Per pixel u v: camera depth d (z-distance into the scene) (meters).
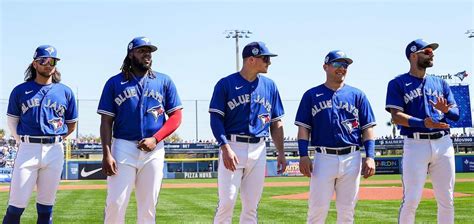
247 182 5.80
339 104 5.94
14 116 6.25
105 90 5.47
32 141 6.11
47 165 6.16
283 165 5.99
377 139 41.06
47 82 6.32
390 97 6.26
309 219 6.00
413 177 6.03
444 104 5.84
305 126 6.08
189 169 39.62
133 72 5.50
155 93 5.52
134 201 13.92
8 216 6.03
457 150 41.53
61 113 6.34
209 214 11.31
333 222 9.49
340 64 5.94
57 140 6.25
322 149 5.92
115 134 5.45
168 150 41.00
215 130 5.69
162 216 10.92
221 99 5.78
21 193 6.01
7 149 35.59
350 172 5.87
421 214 10.69
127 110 5.40
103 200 15.45
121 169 5.31
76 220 10.26
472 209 11.67
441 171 6.11
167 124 5.51
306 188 22.16
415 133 6.07
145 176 5.39
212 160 39.44
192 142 41.91
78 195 17.91
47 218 6.29
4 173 32.78
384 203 13.53
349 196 5.91
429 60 6.17
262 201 14.65
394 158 39.31
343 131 5.88
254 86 5.83
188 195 17.83
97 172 35.91
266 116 5.86
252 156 5.73
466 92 27.80
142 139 5.38
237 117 5.75
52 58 6.17
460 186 21.42
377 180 28.67
